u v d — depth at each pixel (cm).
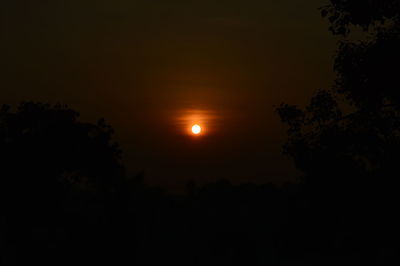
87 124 6450
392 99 2133
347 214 2480
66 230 5872
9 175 6038
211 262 7650
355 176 2375
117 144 6556
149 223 9300
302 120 2395
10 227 5975
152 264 7519
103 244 5625
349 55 2109
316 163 2403
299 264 2988
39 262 5600
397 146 2272
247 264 7319
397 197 2334
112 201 6175
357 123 2300
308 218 2603
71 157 6253
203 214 12975
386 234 2439
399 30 2048
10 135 6206
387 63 2047
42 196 6075
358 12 1994
